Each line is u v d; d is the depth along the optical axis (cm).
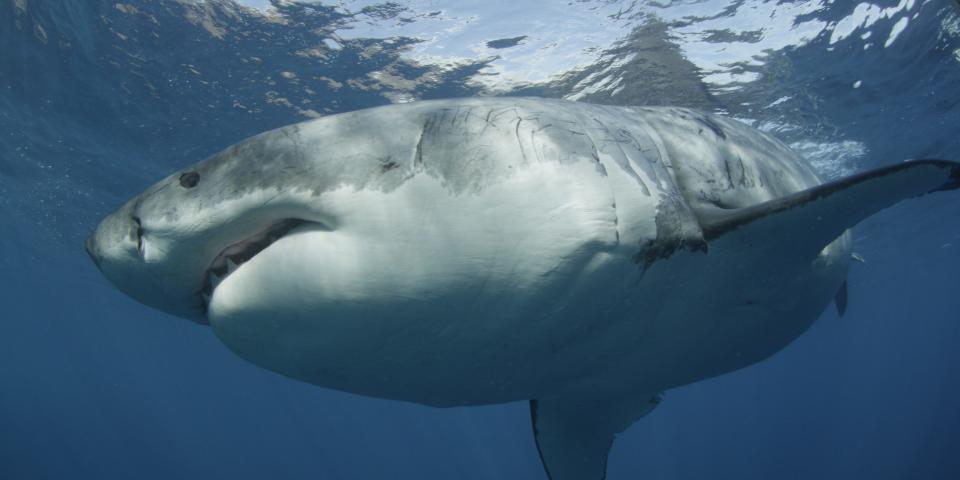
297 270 190
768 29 798
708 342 286
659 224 221
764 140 351
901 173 224
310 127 204
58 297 2762
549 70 862
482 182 195
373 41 848
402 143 197
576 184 203
